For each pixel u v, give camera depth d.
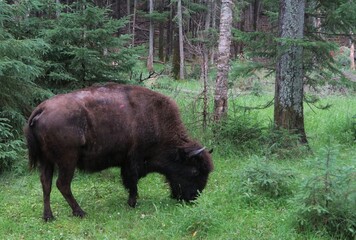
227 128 9.59
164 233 5.35
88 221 5.94
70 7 10.27
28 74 8.33
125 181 6.55
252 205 6.21
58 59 9.96
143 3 38.81
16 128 8.69
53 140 5.80
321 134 11.41
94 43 9.95
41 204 6.72
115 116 6.18
